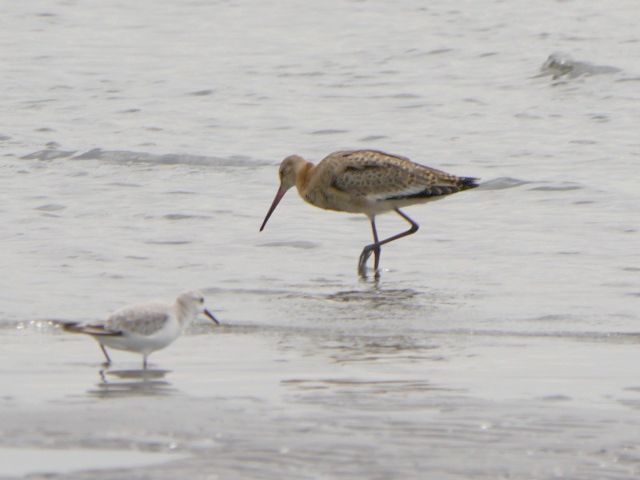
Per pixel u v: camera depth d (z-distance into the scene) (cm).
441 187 1758
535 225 1927
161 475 866
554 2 4147
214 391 1105
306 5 4369
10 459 901
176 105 3025
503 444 941
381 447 931
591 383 1136
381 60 3491
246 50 3722
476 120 2777
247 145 2597
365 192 1764
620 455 917
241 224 1955
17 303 1471
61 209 2052
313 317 1420
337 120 2812
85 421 995
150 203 2103
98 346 1292
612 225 1902
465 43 3628
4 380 1149
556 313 1427
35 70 3484
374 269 1689
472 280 1612
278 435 959
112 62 3591
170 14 4325
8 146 2608
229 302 1498
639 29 3697
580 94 3000
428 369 1191
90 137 2691
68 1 4591
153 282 1593
